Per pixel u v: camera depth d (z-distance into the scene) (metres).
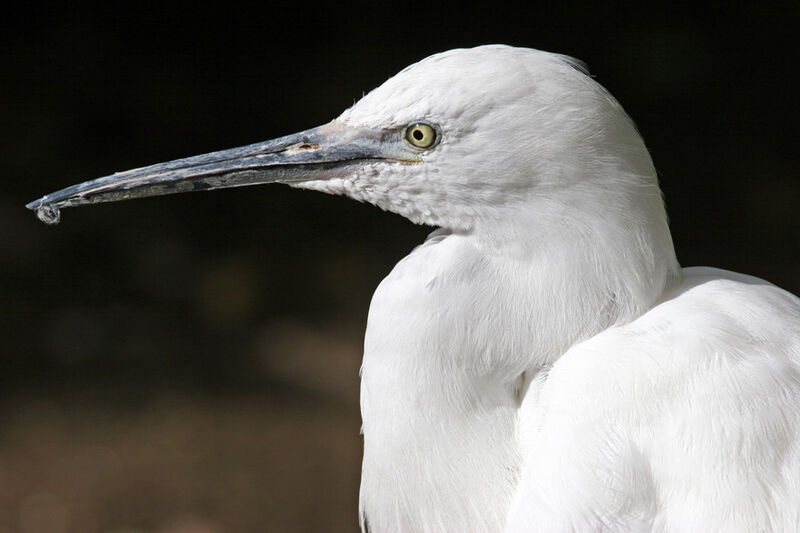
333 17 16.98
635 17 16.88
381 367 4.79
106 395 11.04
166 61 16.31
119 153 14.78
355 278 13.07
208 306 12.56
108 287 12.73
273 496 9.78
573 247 4.60
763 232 13.85
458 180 4.65
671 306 4.67
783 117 15.61
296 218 14.16
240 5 17.05
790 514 4.15
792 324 4.60
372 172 4.84
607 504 4.28
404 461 4.79
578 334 4.67
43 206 5.17
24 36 16.38
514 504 4.54
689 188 14.60
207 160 5.12
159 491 9.80
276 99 15.75
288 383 11.30
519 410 4.83
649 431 4.36
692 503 4.23
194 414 10.79
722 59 16.38
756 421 4.25
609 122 4.58
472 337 4.70
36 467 9.98
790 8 17.03
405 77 4.74
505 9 16.88
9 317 12.12
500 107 4.53
